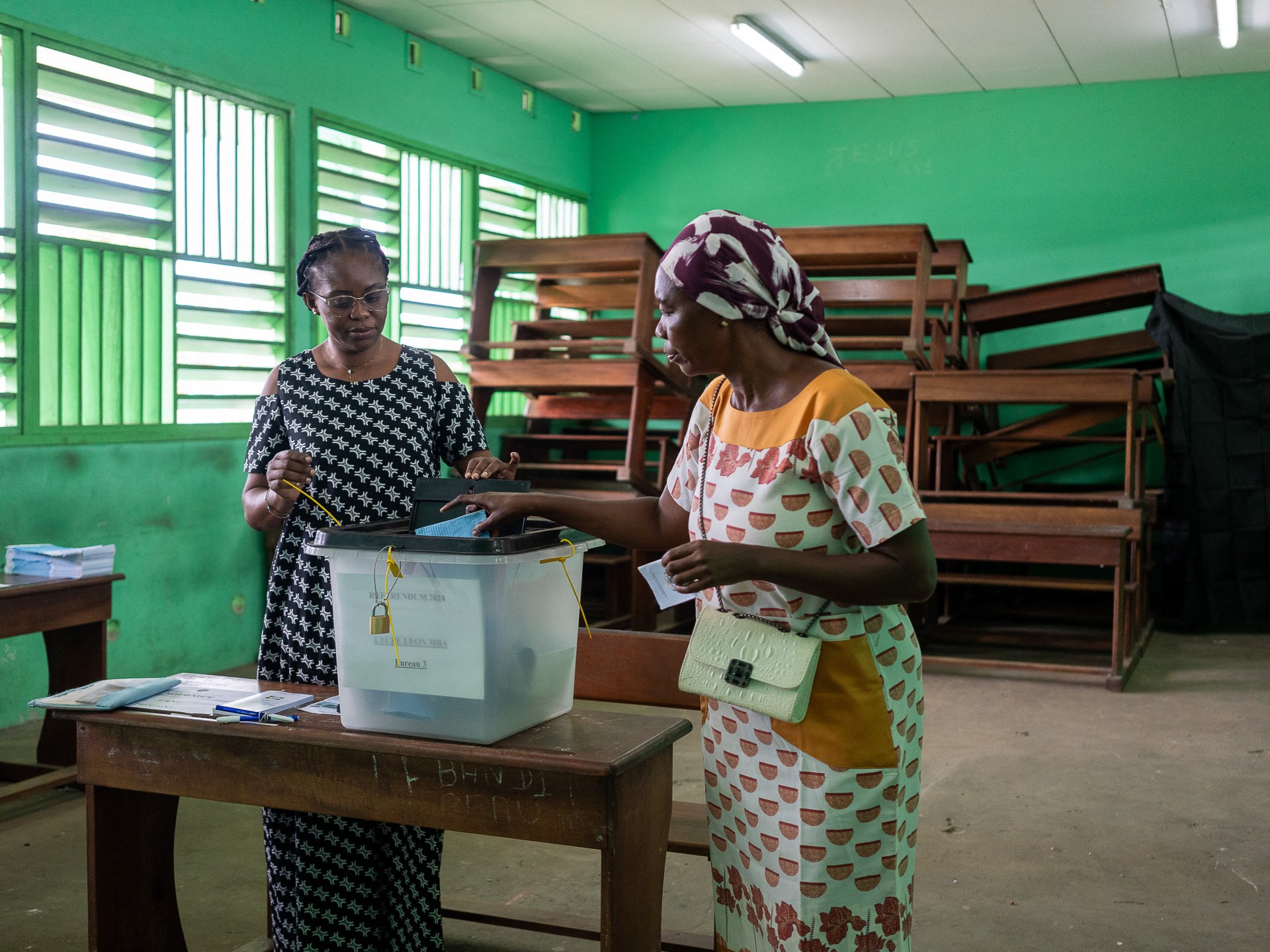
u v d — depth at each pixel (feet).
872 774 5.47
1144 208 25.67
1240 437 22.16
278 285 19.40
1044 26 22.04
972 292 26.78
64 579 12.75
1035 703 17.12
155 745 6.35
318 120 20.26
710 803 6.11
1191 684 18.33
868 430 5.21
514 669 5.76
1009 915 9.73
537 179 27.48
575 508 6.10
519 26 22.41
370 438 7.16
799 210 28.32
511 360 21.24
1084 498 19.63
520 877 10.57
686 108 29.04
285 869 7.09
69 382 16.07
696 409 6.11
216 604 18.57
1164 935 9.32
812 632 5.50
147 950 7.00
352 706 5.87
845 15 21.59
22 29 14.99
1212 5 20.61
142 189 16.85
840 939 5.56
